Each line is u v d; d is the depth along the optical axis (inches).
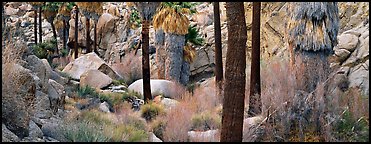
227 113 269.3
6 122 279.4
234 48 271.6
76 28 1149.1
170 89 707.4
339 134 311.6
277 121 336.2
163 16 818.8
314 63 393.4
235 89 269.1
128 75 957.8
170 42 818.8
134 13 1119.0
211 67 954.7
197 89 645.3
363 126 326.3
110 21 1307.8
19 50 387.9
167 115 424.5
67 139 300.7
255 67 422.6
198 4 1169.4
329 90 378.0
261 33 864.3
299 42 401.7
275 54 781.3
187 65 856.9
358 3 661.3
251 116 389.7
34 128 297.9
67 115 384.2
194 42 882.1
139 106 573.6
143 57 573.9
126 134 322.3
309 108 335.0
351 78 509.0
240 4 274.4
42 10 1284.4
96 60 836.0
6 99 282.0
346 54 551.8
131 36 1225.4
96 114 405.4
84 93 582.9
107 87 713.6
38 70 424.2
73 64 829.8
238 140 267.6
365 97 399.2
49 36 1483.8
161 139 361.4
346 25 664.4
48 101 380.2
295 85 387.2
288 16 426.3
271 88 406.0
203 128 378.0
